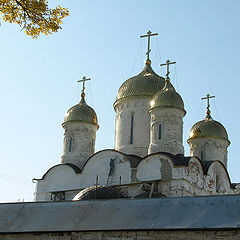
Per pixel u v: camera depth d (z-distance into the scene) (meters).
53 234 22.59
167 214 21.72
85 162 44.47
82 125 46.62
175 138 41.50
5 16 20.00
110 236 21.81
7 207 24.66
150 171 39.00
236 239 20.03
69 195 42.91
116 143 45.97
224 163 48.59
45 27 20.36
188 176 38.34
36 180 44.81
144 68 50.91
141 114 45.44
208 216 20.98
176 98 42.78
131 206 22.81
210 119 51.22
